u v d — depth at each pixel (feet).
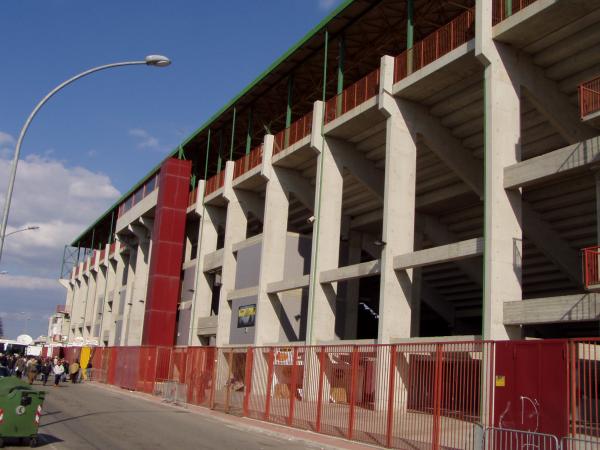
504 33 68.23
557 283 91.97
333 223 100.94
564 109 72.02
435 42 80.28
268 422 64.03
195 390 85.10
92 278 262.06
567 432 35.65
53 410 68.18
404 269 82.07
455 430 42.60
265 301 114.32
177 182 157.99
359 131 98.27
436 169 95.40
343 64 101.45
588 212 79.25
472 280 100.37
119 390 116.47
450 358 44.39
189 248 166.71
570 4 62.28
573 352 36.04
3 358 161.68
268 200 117.19
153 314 150.30
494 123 67.67
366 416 51.42
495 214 66.18
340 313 113.29
